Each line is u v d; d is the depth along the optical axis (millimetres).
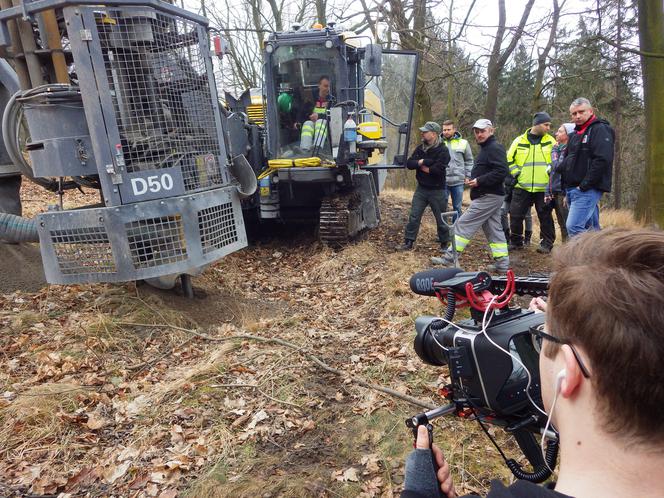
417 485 1167
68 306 4910
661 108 10625
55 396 3570
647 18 10578
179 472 2957
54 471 2957
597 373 723
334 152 7465
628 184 22312
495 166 6000
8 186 5902
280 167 7668
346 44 7602
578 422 767
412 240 7512
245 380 3852
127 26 4477
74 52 4246
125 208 4453
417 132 14969
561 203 7316
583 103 5453
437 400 3586
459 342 1407
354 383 3834
